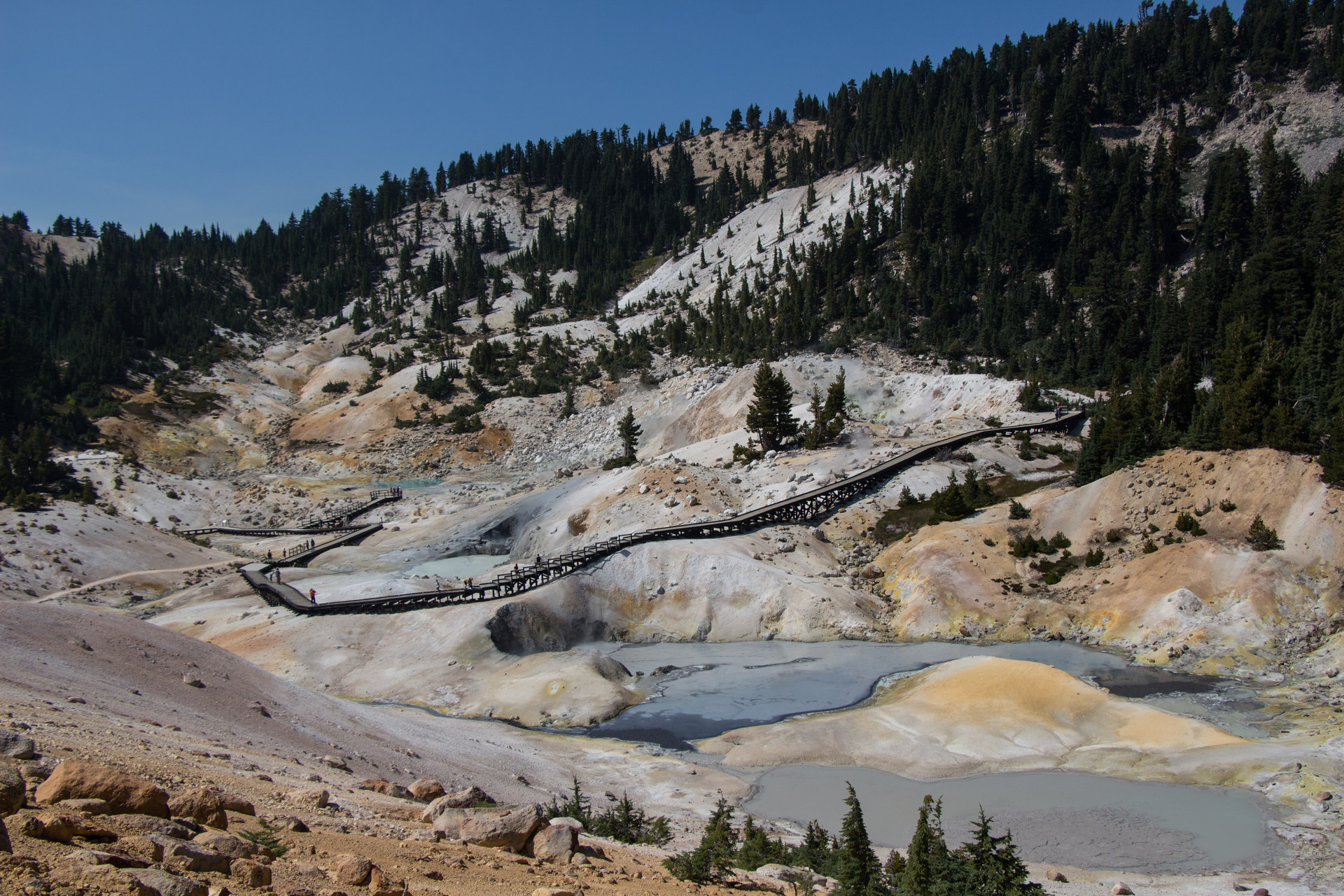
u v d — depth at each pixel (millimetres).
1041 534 81938
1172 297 136000
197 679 36906
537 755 49312
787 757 48969
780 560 83688
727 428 143625
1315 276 118375
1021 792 42875
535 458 165625
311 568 99188
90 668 33438
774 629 76188
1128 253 168125
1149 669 61469
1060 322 152500
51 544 96750
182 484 140250
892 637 73375
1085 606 71375
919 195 194875
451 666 66500
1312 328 91250
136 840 12047
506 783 40438
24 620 35562
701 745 52781
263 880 12281
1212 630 63375
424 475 160750
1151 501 78062
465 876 16125
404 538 111562
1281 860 34781
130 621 41312
